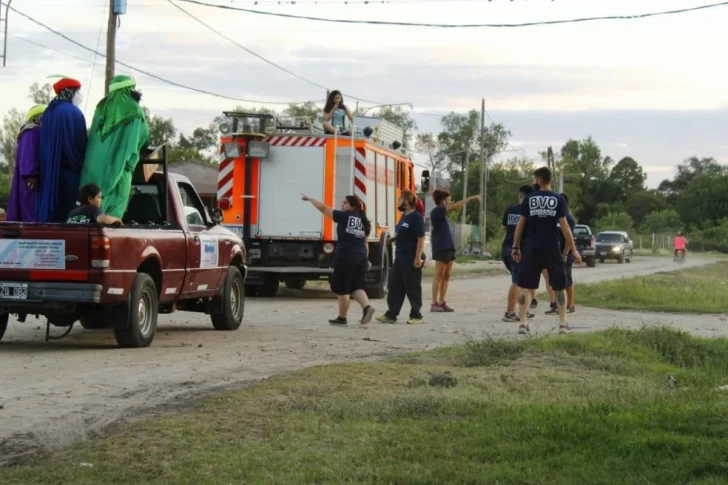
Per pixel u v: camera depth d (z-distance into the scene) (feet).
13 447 23.98
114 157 43.80
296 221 76.74
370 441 24.36
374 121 82.94
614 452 22.86
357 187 76.38
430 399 28.96
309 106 210.38
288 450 23.48
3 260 40.14
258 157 76.18
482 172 229.45
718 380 37.19
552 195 50.08
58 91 44.39
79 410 28.45
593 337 44.04
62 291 39.91
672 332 46.11
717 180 512.63
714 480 20.45
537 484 20.75
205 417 26.96
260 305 71.00
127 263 41.39
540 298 78.64
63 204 44.55
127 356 40.14
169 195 46.68
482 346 40.73
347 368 35.88
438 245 64.95
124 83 44.14
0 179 225.97
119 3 94.84
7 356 39.88
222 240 51.11
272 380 33.04
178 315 61.31
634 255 322.14
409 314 60.70
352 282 55.88
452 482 20.93
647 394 31.17
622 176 564.71
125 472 21.47
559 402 29.60
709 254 358.43
